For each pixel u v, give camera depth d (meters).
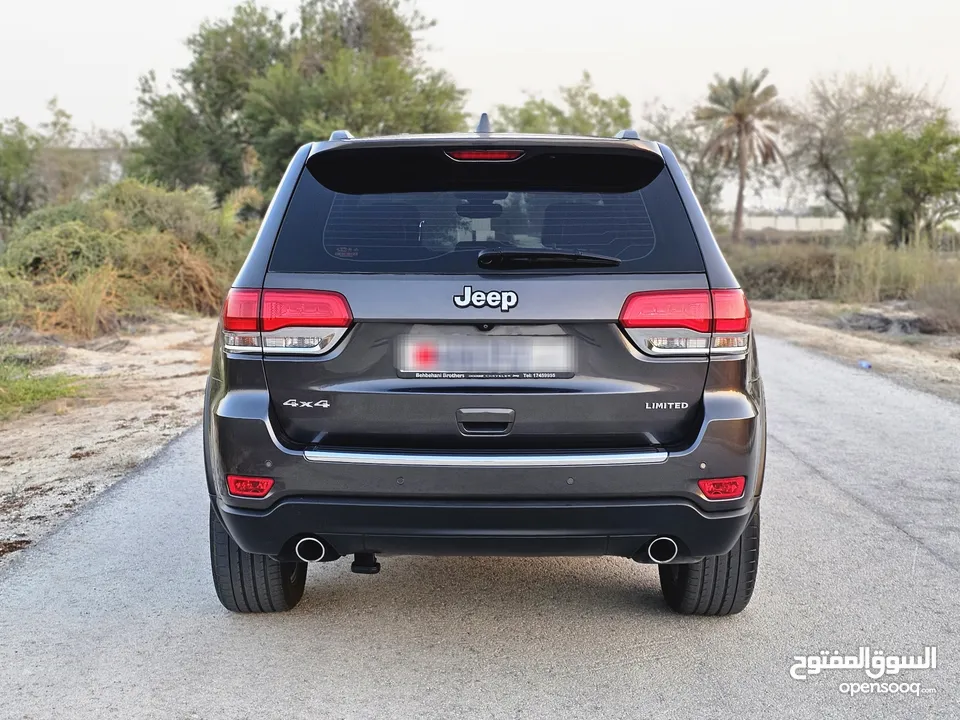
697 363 3.09
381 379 3.07
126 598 3.96
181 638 3.56
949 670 3.32
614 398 3.06
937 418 8.02
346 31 44.25
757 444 3.18
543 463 3.00
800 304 22.02
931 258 21.23
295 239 3.16
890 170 38.34
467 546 3.11
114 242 16.50
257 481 3.08
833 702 3.08
